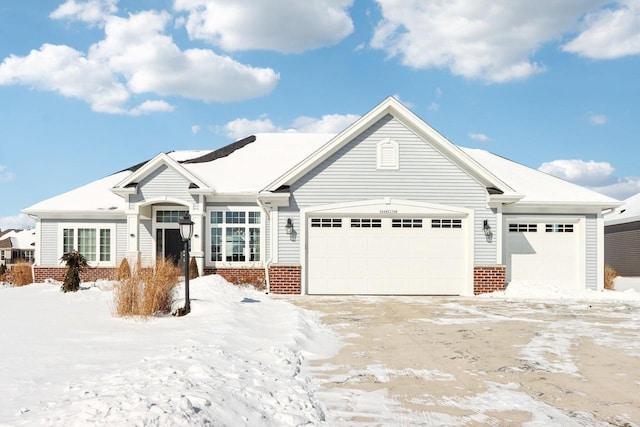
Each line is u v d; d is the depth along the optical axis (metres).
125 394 4.62
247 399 5.25
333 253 18.62
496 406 5.77
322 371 7.28
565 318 12.49
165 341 8.08
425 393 6.25
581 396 6.15
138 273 11.55
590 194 20.64
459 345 9.12
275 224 18.53
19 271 22.12
